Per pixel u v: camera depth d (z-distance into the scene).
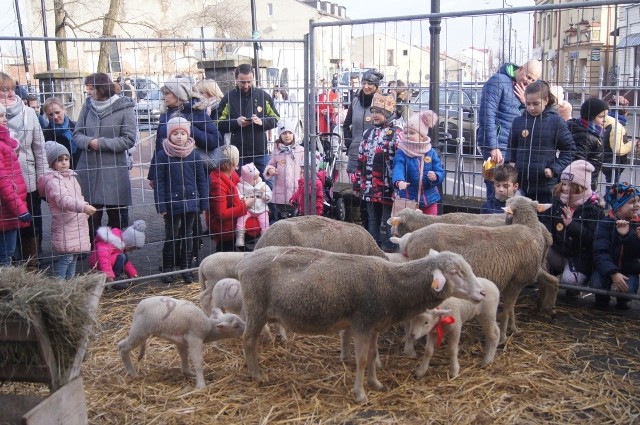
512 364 5.16
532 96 6.64
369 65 10.73
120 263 7.45
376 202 8.23
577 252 6.72
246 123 8.53
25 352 3.68
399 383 4.82
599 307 6.60
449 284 4.34
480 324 5.61
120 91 9.38
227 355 5.39
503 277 5.43
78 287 3.87
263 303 4.64
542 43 10.04
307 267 4.50
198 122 7.75
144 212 11.59
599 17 11.95
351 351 5.44
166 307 4.77
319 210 8.80
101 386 4.83
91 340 3.95
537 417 4.37
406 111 9.20
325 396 4.66
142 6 36.06
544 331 5.89
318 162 9.50
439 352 5.41
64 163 6.91
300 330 4.55
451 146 11.05
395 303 4.47
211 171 7.98
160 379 4.96
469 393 4.66
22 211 6.75
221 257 5.90
